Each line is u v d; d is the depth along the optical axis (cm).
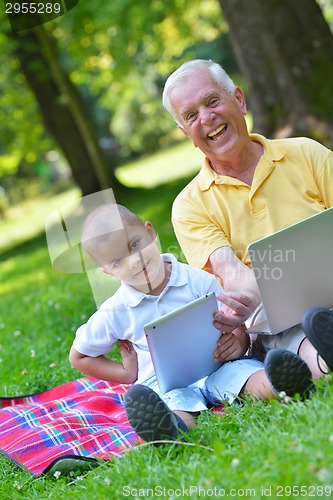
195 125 452
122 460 376
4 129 2186
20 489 410
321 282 409
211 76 452
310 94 1069
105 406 516
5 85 2055
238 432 376
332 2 1959
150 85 3238
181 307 407
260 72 1098
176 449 366
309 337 377
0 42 1622
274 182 454
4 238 2469
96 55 1983
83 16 1691
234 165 458
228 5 1101
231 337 426
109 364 443
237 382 415
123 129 3572
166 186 1925
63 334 754
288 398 366
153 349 406
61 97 1717
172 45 2220
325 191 458
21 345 773
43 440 458
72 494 368
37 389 603
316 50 1070
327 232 403
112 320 435
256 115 1120
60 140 1936
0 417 505
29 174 3653
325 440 315
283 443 326
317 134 1056
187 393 423
